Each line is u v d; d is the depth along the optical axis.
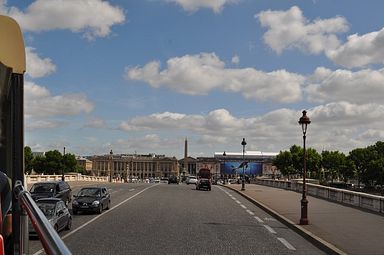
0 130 5.23
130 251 16.23
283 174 158.88
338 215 26.92
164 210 33.56
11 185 5.14
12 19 5.27
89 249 16.61
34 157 149.88
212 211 33.03
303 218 22.94
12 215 4.87
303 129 24.14
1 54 5.21
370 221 24.02
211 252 16.22
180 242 18.48
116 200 43.81
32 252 16.08
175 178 100.12
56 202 21.67
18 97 5.27
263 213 31.70
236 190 60.78
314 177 155.75
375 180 121.62
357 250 15.70
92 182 99.56
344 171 147.50
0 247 3.71
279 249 17.05
